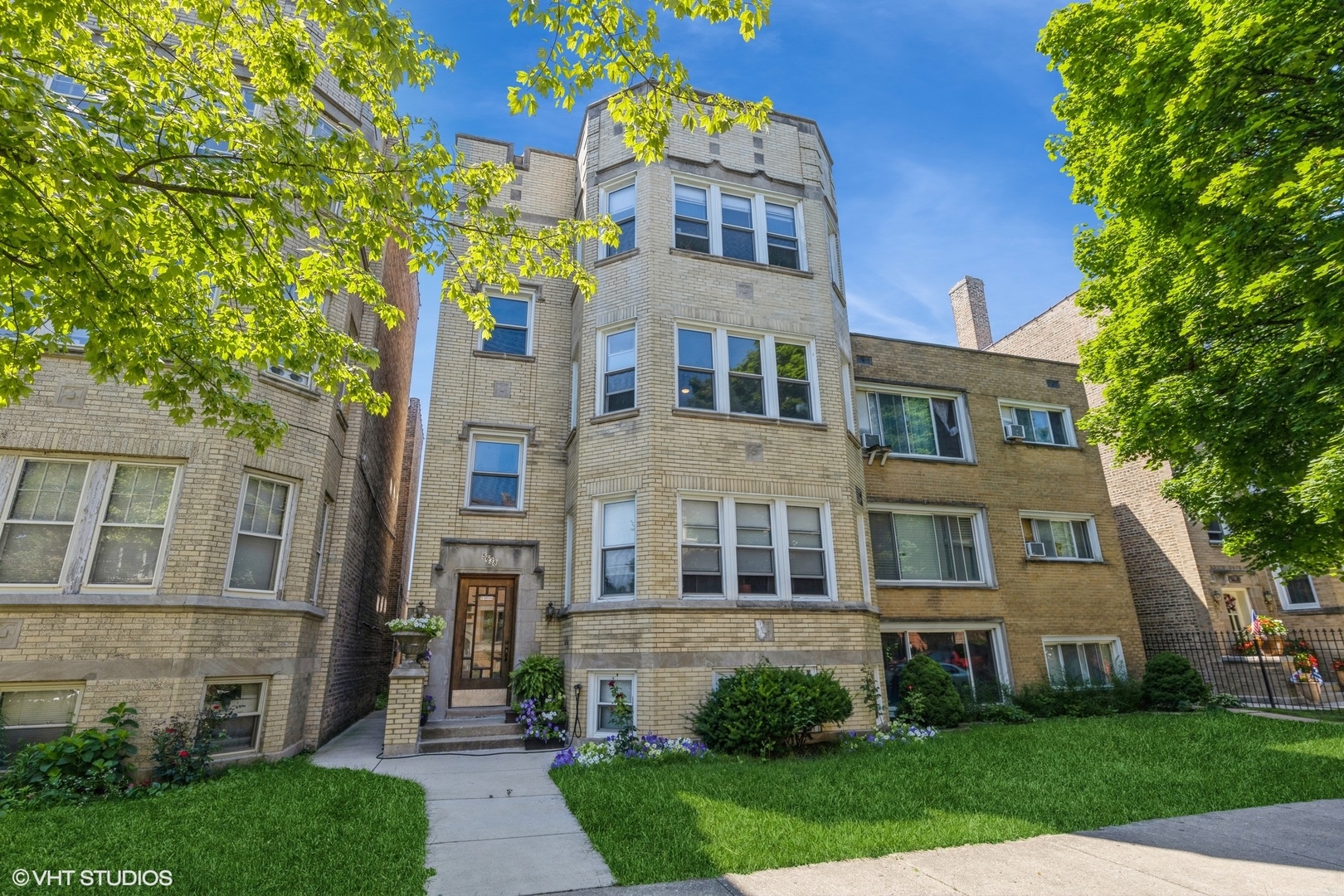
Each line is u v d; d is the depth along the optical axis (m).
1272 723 11.65
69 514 8.48
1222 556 17.03
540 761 9.50
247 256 6.27
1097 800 6.96
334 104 11.83
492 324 7.96
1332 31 6.55
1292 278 7.17
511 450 13.73
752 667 10.41
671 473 11.29
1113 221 11.92
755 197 13.69
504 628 12.77
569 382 14.31
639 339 12.09
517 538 13.09
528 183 15.34
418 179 6.75
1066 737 10.62
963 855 5.42
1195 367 10.16
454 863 5.32
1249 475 9.73
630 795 7.07
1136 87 8.53
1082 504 16.78
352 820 6.23
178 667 8.38
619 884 4.89
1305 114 7.09
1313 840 5.68
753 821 6.20
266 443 6.85
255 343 6.96
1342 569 10.40
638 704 10.27
